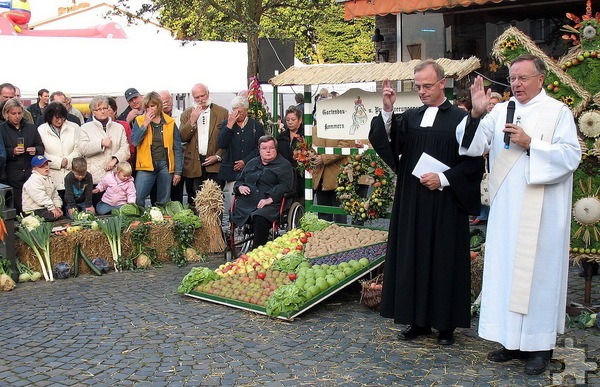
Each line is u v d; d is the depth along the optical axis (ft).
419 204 17.75
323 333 18.89
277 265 22.76
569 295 21.98
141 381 15.87
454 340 18.20
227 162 30.32
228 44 52.80
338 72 25.55
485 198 27.25
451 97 22.22
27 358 17.34
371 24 90.12
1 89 31.53
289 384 15.55
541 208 15.79
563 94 19.49
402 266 17.89
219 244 28.40
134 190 29.58
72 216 27.50
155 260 27.17
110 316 20.62
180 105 61.11
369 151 25.07
